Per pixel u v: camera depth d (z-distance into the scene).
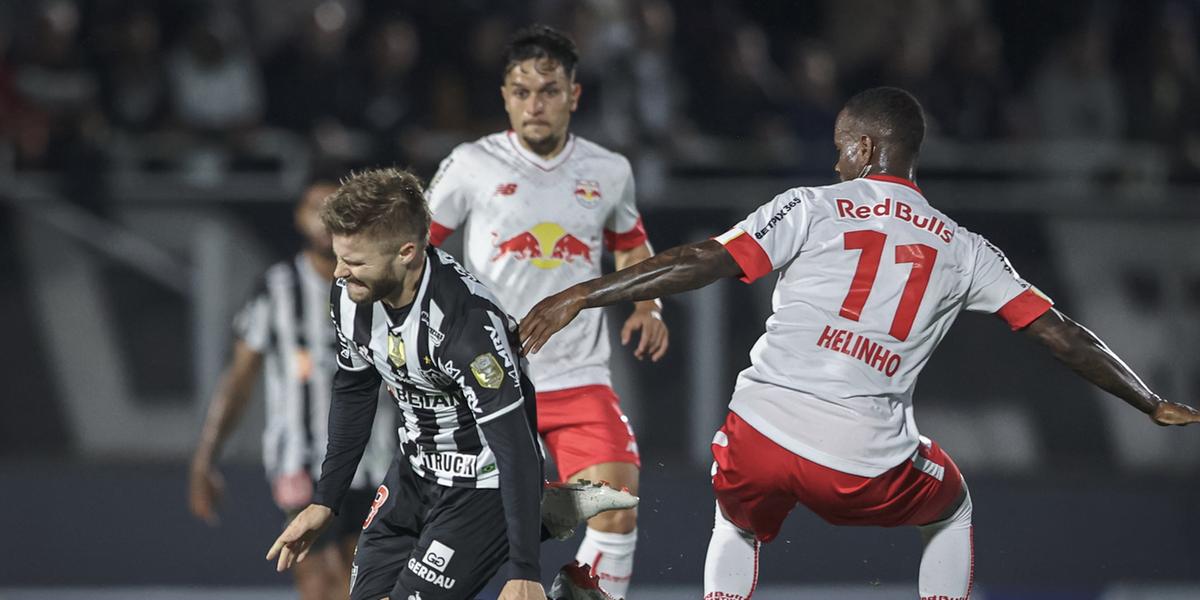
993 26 36.53
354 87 31.25
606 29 32.00
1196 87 34.34
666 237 28.31
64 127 28.88
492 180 16.62
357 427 13.67
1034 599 28.09
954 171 30.00
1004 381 28.53
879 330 13.31
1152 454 28.70
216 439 20.44
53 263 27.27
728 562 14.51
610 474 16.44
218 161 29.12
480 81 31.52
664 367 27.33
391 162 29.19
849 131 14.11
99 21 31.31
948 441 28.28
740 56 32.75
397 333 12.68
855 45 35.28
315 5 38.31
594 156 17.02
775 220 13.45
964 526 14.46
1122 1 36.50
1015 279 13.57
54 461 26.91
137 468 26.97
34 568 26.58
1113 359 13.42
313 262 20.08
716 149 30.67
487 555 13.34
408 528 13.91
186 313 27.30
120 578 26.64
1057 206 29.11
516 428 12.55
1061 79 34.06
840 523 14.18
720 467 14.05
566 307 12.80
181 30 33.22
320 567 18.92
